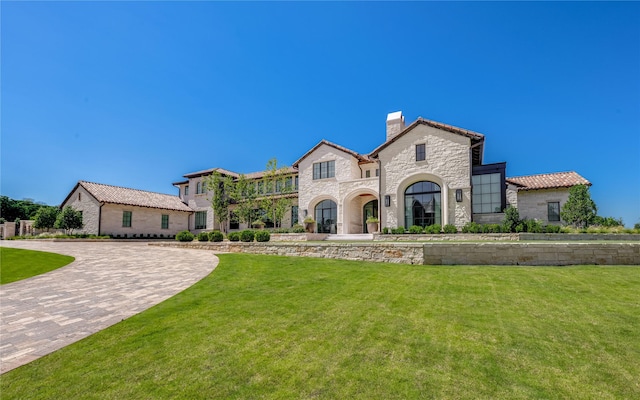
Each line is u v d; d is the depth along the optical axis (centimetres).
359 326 612
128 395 392
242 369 453
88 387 412
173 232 3828
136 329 613
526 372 439
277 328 609
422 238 2056
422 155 2375
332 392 393
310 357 488
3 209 5088
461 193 2216
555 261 1162
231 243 1958
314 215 3123
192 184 4078
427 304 740
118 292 909
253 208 3538
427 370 446
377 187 2728
